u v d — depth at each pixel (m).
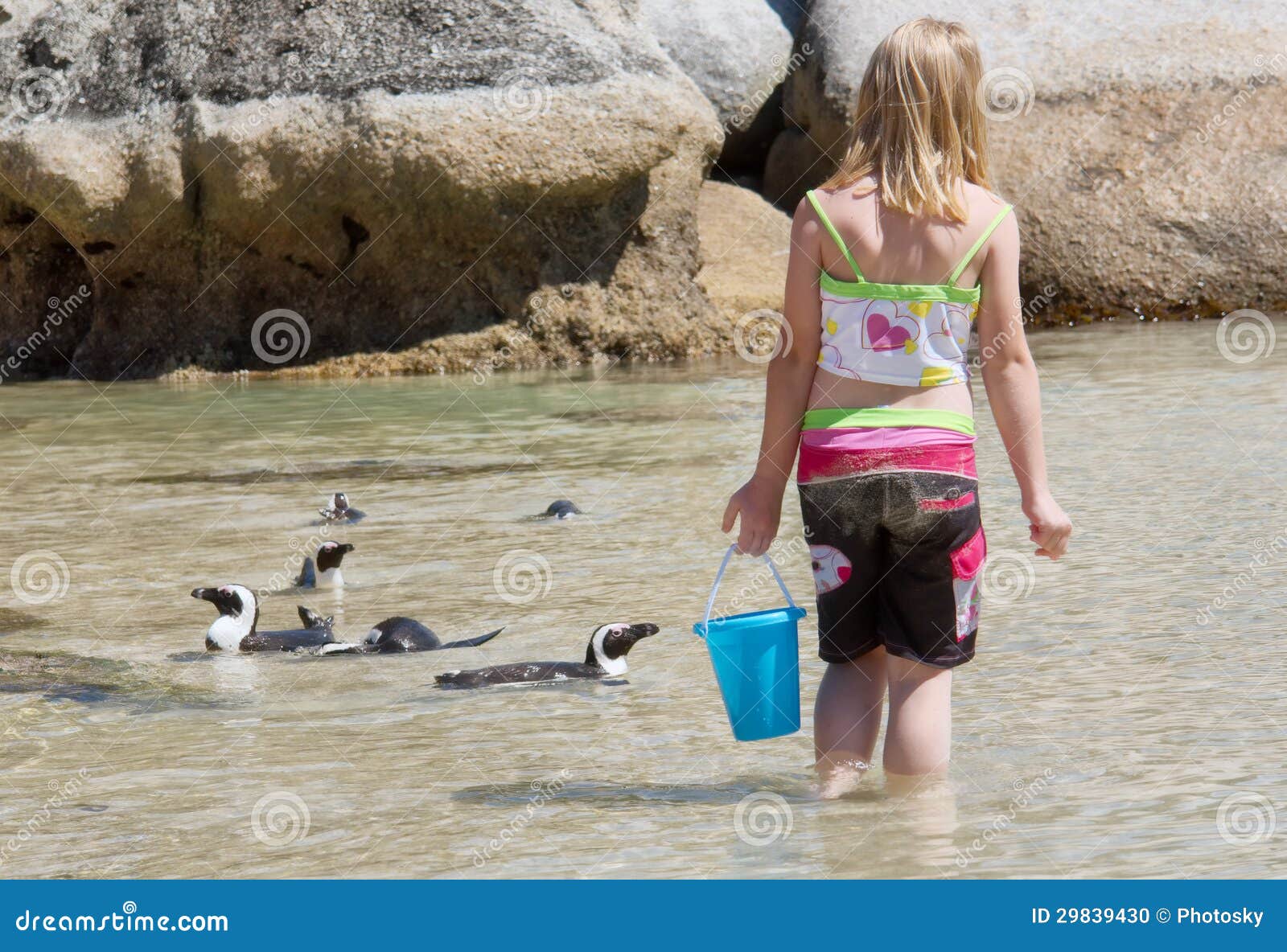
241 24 26.53
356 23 26.36
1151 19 30.73
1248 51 29.77
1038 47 30.67
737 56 32.75
